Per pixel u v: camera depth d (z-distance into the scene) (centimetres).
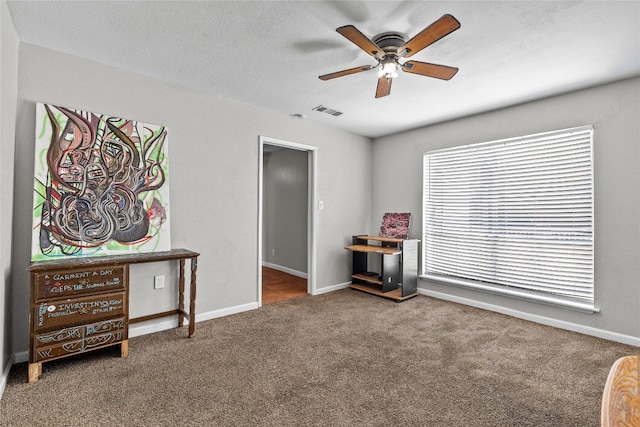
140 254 265
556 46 225
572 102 306
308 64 260
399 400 189
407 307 373
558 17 191
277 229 612
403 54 203
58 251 236
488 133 370
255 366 228
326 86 304
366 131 465
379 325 313
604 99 288
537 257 332
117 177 265
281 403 184
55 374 212
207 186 324
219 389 198
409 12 190
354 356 246
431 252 431
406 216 448
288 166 584
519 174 346
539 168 330
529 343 272
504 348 262
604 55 237
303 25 204
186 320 313
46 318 205
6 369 205
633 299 272
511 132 350
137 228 273
